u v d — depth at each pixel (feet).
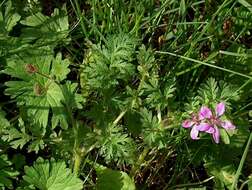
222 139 0.49
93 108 0.50
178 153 0.53
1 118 0.49
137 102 0.50
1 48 0.51
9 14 0.53
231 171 0.54
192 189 0.53
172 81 0.49
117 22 0.53
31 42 0.54
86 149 0.48
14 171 0.47
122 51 0.49
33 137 0.48
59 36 0.53
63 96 0.48
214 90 0.49
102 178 0.51
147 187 0.54
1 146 0.49
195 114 0.46
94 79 0.49
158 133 0.48
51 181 0.47
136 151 0.50
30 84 0.48
